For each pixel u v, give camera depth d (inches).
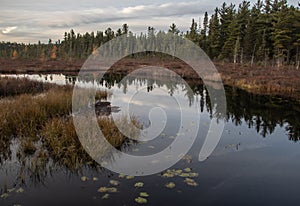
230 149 316.5
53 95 509.7
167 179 233.3
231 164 271.4
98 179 230.4
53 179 229.0
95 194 205.6
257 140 353.7
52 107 432.8
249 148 321.7
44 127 333.1
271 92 806.5
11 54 3228.3
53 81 948.0
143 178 233.8
